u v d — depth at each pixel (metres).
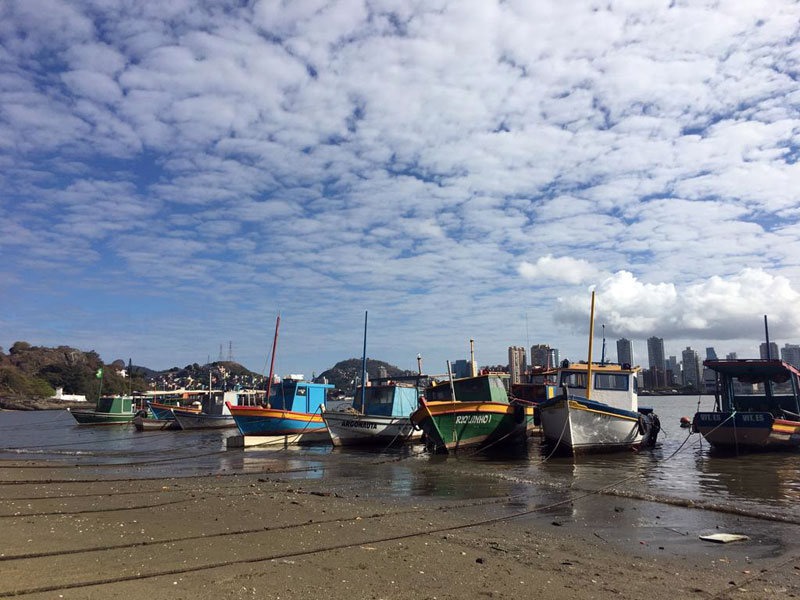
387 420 33.94
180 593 7.16
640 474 20.88
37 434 52.19
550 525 12.36
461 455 28.23
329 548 9.77
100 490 16.98
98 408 67.94
